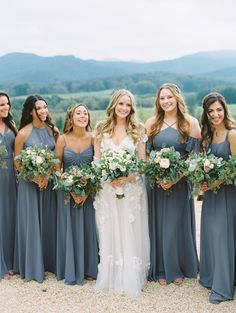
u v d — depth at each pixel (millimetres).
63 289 4879
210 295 4551
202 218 4762
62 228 5066
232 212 4543
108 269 4844
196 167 4363
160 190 4934
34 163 4812
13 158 5297
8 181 5258
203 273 4875
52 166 4945
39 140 5199
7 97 5207
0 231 5215
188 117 4875
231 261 4543
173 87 4832
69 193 4852
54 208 5262
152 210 5008
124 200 4762
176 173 4570
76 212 4992
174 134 4805
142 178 4906
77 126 5023
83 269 5023
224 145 4520
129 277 4730
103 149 4898
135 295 4664
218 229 4500
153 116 4992
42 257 5145
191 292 4734
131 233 4773
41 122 5266
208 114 4523
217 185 4395
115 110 4863
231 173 4254
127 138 4863
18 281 5141
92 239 5070
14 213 5348
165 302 4516
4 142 5195
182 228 5055
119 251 4793
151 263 5074
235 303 4430
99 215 4871
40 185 4988
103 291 4812
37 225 5098
